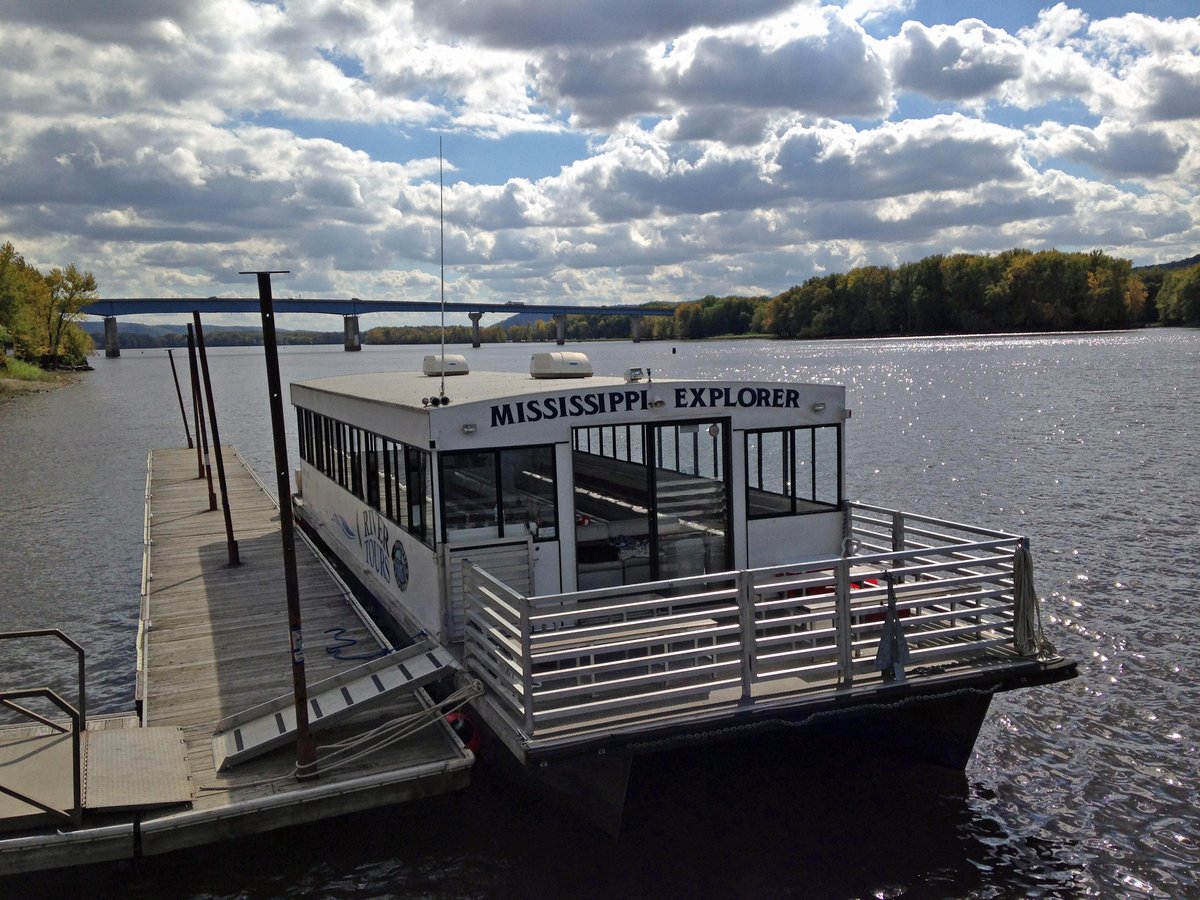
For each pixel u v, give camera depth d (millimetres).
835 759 12781
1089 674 15922
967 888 10273
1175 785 12375
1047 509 28578
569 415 12078
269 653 14203
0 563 26312
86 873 10438
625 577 12539
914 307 187250
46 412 78562
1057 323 175375
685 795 12055
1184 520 26406
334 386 20062
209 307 99625
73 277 136125
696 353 162625
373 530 15352
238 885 10289
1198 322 182500
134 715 12523
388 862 10617
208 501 27656
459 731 11602
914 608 11797
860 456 40875
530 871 10438
